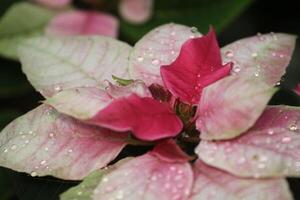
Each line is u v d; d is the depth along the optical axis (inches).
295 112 23.9
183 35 25.8
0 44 32.7
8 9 34.9
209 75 24.3
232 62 25.0
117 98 23.5
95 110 23.8
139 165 23.1
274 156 22.5
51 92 25.5
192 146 24.3
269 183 22.0
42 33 33.2
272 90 22.8
